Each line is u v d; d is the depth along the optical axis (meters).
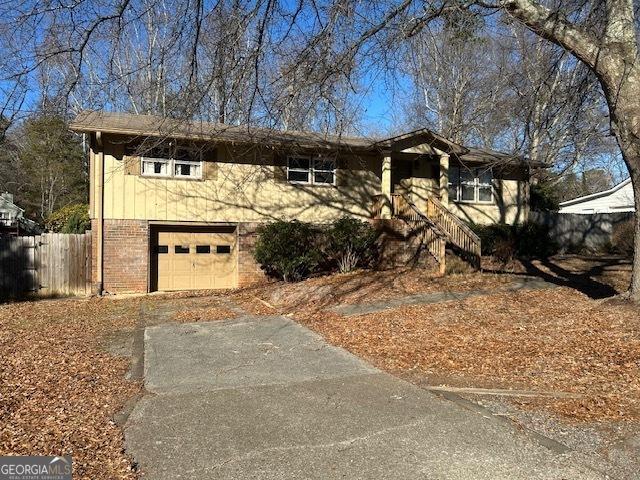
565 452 4.37
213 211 16.89
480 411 5.43
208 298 14.84
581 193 45.69
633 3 9.42
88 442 4.60
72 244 16.00
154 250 16.58
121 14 8.06
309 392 6.19
